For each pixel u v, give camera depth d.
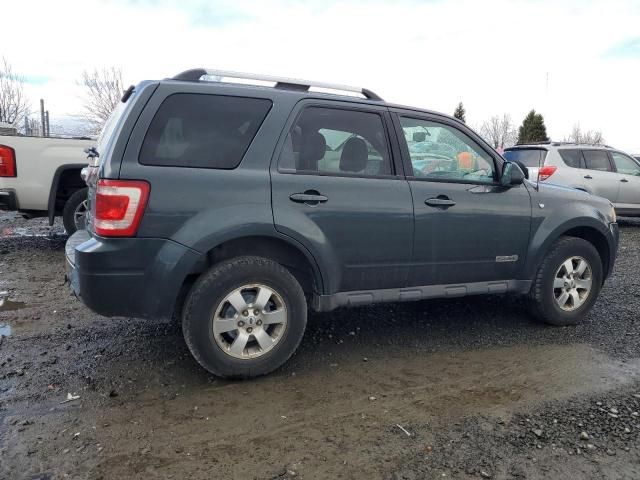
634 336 4.46
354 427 2.94
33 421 2.89
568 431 2.93
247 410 3.10
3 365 3.59
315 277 3.63
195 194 3.21
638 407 3.22
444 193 3.98
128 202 3.08
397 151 3.90
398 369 3.73
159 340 4.11
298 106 3.60
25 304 4.91
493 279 4.32
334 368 3.72
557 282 4.57
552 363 3.87
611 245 4.86
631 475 2.56
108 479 2.43
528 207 4.34
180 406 3.12
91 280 3.10
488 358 3.96
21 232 8.56
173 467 2.54
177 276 3.19
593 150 10.73
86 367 3.60
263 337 3.47
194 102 3.34
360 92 3.98
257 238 3.50
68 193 7.19
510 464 2.62
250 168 3.38
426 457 2.67
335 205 3.57
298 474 2.51
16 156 6.67
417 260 3.92
